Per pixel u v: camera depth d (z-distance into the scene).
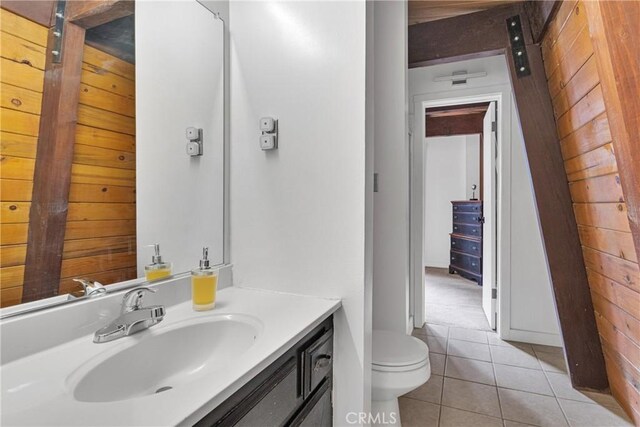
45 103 0.89
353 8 1.24
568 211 2.16
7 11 0.81
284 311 1.12
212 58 1.40
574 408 1.93
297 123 1.33
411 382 1.48
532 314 2.81
